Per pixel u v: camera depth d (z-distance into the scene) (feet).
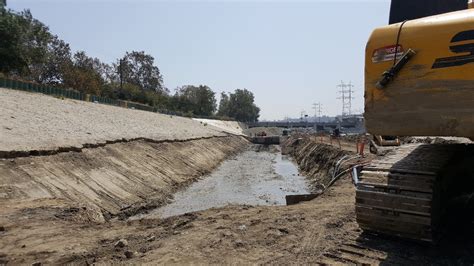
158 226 24.93
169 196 60.23
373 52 16.01
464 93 13.74
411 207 15.92
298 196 38.34
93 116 101.71
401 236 16.76
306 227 21.81
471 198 19.31
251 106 500.33
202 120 275.18
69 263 18.28
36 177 43.04
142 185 59.88
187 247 19.21
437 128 14.33
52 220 26.94
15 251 19.90
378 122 15.79
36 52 148.25
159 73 330.95
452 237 18.42
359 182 17.94
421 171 16.21
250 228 22.22
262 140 233.76
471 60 13.64
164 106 282.15
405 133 15.10
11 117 63.62
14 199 34.91
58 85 191.42
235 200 58.03
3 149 44.78
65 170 49.29
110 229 24.71
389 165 17.90
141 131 107.65
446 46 14.15
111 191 51.37
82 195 45.39
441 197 17.02
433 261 15.97
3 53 123.95
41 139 56.24
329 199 32.63
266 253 17.94
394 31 15.48
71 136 65.67
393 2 18.42
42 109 81.92
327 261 16.63
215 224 23.65
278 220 23.68
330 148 88.02
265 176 87.15
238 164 117.50
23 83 103.50
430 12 17.35
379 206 16.88
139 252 19.22
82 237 22.58
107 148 68.74
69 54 212.64
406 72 15.02
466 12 14.30
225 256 17.72
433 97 14.39
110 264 17.70
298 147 153.28
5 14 130.82
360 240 18.83
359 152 69.21
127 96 243.40
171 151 95.86
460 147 18.76
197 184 74.64
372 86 15.99
